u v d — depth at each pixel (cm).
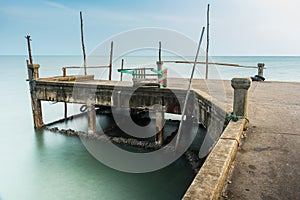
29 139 1298
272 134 481
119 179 888
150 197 781
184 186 836
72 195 800
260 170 347
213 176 286
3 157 1089
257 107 705
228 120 542
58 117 1869
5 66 9975
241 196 289
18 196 800
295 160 374
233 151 372
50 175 930
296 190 300
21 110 2108
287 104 742
